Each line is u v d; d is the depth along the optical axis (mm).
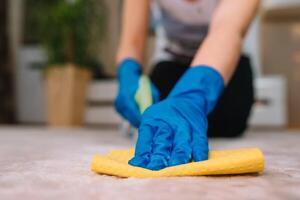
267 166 404
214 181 304
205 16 1021
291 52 2246
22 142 844
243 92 1024
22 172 363
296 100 2244
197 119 445
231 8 600
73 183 299
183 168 323
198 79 512
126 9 978
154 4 1331
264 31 2254
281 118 1933
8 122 2791
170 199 238
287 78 2262
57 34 2191
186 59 1075
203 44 572
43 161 455
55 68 2127
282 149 665
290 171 365
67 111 2102
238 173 332
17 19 2859
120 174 327
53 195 253
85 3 2193
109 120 2244
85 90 2199
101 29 2283
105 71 2514
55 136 1101
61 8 2180
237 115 1009
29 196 251
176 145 387
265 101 1945
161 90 1006
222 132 1047
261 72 2182
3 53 2818
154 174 319
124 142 844
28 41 2820
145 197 243
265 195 248
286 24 2234
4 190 271
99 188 275
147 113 452
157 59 1243
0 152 593
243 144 800
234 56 553
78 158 492
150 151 382
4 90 2799
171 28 1079
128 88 736
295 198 241
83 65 2230
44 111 2740
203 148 386
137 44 940
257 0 636
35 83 2771
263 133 1400
